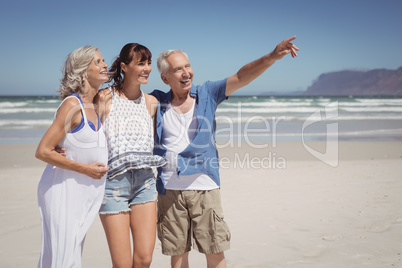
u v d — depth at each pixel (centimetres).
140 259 257
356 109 2559
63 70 249
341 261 354
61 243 237
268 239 415
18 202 560
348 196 588
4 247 394
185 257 292
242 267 345
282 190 630
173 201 281
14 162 873
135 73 265
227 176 738
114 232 253
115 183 255
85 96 251
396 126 1634
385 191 614
